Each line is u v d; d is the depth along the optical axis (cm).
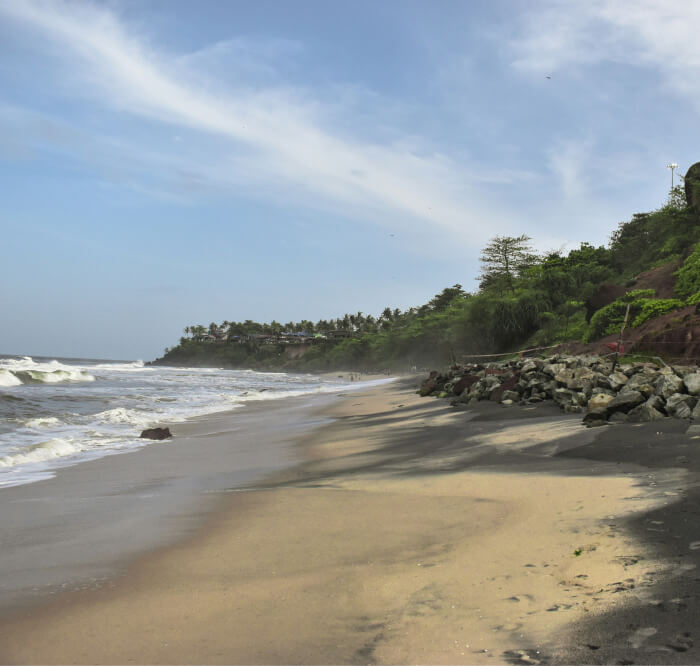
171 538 547
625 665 263
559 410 1338
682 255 3334
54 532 583
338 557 461
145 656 302
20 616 362
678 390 1018
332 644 309
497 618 327
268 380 7819
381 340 13188
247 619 346
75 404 2459
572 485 646
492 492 665
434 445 1114
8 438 1396
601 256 6069
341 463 1012
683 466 661
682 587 335
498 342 5141
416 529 533
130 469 1004
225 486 837
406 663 284
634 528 456
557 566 400
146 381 5294
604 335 3014
